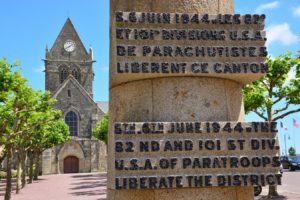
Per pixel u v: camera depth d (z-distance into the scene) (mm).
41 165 62219
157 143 6340
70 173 63094
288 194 20469
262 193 21500
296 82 17953
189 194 6398
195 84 6848
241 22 6941
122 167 6227
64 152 63781
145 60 6609
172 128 6438
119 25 6676
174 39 6719
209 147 6434
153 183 6223
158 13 6770
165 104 6785
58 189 31984
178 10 7090
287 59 18016
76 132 65000
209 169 6395
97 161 64750
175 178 6277
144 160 6273
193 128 6469
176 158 6332
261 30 6957
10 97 19656
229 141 6500
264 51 6852
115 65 6652
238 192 6559
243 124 6594
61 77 72750
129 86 7008
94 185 34875
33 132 28828
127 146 6285
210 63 6730
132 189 6289
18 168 30078
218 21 6883
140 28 6695
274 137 6633
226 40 6848
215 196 6453
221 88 6973
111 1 7766
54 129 46500
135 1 7184
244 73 6762
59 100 65125
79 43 74250
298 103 18344
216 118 6832
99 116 66188
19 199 24672
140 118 6801
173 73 6641
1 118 18516
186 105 6777
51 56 72875
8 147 21250
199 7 7148
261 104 18125
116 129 6340
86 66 73688
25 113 21984
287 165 47000
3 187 37594
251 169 6477
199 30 6812
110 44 7641
